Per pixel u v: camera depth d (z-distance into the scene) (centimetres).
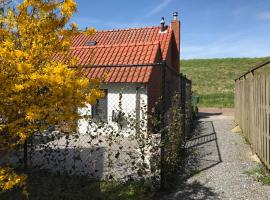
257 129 850
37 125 417
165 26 2108
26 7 406
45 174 653
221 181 677
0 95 389
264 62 713
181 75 1023
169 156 686
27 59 390
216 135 1306
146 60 1402
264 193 605
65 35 429
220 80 4266
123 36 2123
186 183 667
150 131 636
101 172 703
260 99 808
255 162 834
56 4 411
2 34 394
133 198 558
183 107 1066
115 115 931
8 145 430
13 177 389
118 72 1348
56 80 372
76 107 437
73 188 587
